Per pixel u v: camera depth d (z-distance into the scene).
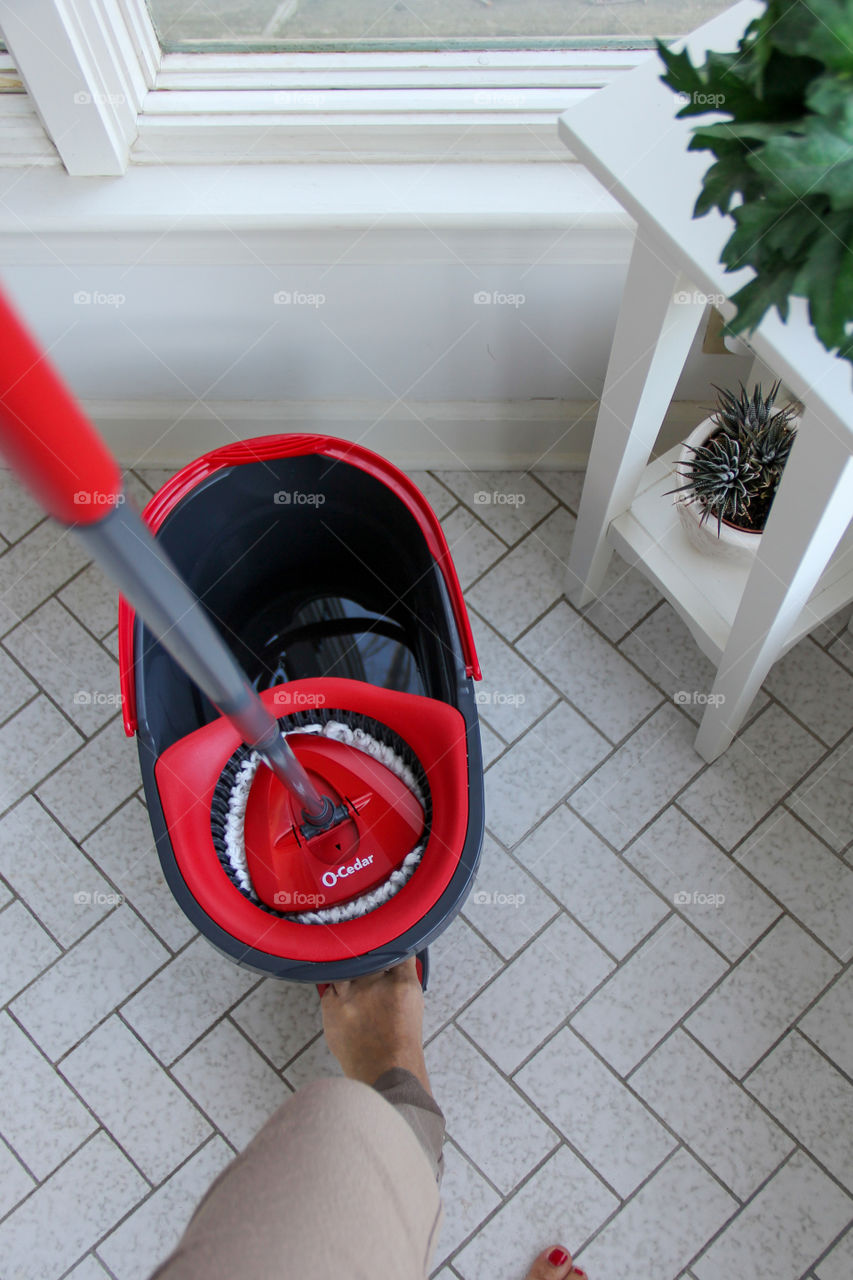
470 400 1.58
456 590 1.23
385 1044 1.23
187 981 1.45
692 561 1.31
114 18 1.10
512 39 1.19
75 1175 1.37
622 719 1.54
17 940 1.47
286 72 1.21
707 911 1.45
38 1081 1.41
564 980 1.42
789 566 1.02
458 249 1.27
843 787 1.49
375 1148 0.67
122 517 0.53
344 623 1.51
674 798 1.50
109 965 1.46
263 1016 1.43
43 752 1.55
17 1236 1.35
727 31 0.93
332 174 1.24
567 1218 1.33
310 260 1.29
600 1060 1.39
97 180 1.24
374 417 1.61
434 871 1.13
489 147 1.23
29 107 1.18
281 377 1.54
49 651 1.60
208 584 1.42
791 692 1.53
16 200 1.23
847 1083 1.37
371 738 1.27
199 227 1.23
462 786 1.15
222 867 1.21
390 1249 0.63
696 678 1.55
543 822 1.49
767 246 0.73
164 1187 1.37
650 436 1.22
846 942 1.42
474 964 1.43
